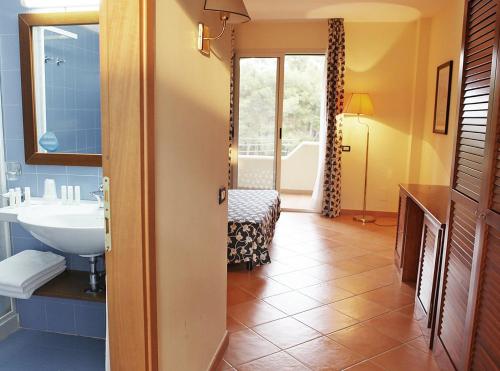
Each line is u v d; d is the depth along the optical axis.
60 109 2.55
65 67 2.52
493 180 1.72
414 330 2.86
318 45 5.98
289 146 8.02
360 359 2.50
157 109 1.47
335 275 3.83
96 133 2.55
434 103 5.20
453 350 2.16
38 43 2.53
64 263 2.56
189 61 1.76
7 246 2.71
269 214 4.29
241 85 6.28
